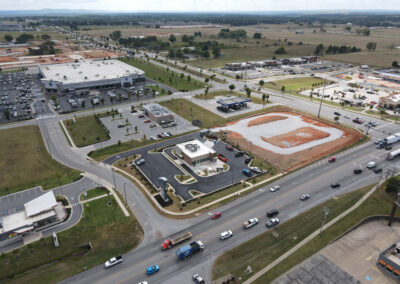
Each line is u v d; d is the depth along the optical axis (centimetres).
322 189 8838
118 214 7819
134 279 5950
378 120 14275
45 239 7044
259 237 7000
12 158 10738
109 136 12500
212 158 10419
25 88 19575
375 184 9044
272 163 10425
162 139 12250
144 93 18338
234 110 15712
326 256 6500
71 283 5881
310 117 14675
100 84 19225
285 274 6025
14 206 8225
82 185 9138
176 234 7125
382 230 7312
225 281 5850
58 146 11681
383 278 5994
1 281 5922
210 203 8262
